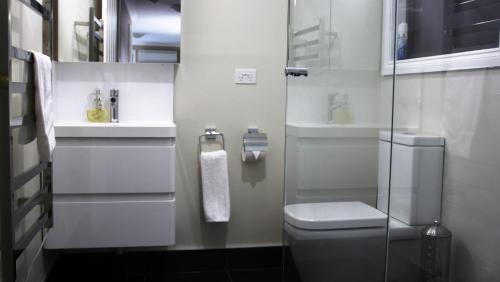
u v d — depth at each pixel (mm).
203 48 2764
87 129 2328
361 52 2184
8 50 1406
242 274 2764
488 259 1771
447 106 2004
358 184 2160
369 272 2143
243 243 2863
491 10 1764
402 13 2250
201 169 2701
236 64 2793
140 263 2762
